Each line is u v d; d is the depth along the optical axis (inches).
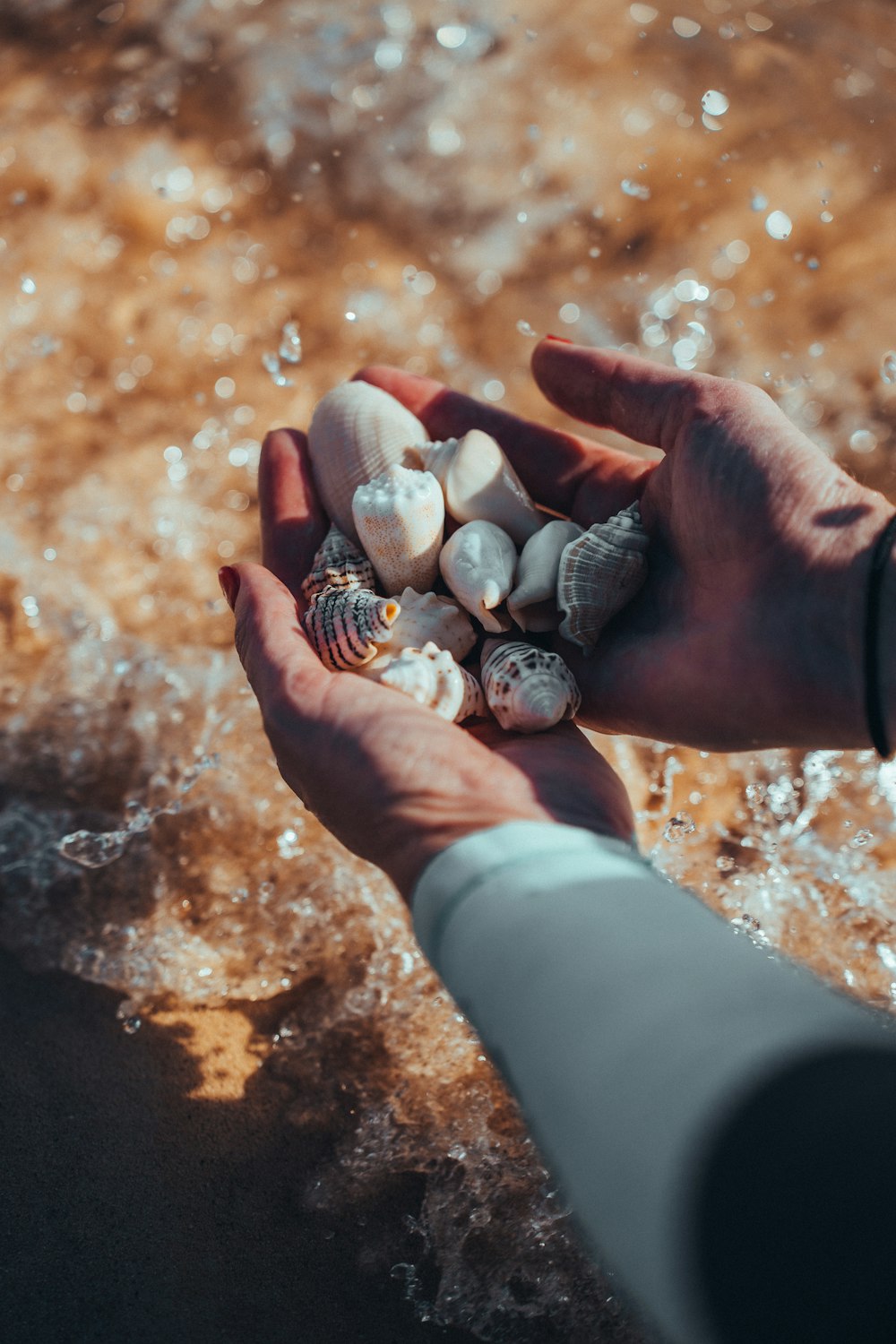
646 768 80.0
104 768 81.5
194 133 119.1
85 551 94.7
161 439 102.2
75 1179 58.1
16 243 113.6
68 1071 63.5
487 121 118.8
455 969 35.6
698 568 52.7
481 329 108.6
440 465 60.1
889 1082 27.2
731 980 30.2
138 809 79.0
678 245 111.1
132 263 113.0
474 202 115.2
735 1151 26.0
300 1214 57.5
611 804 44.7
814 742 49.9
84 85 122.6
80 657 88.4
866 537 46.1
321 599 54.7
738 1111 26.5
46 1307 53.0
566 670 52.6
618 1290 54.5
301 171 117.6
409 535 56.6
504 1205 58.2
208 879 74.9
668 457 55.0
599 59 121.7
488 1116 62.4
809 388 102.0
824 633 46.4
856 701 46.3
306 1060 65.1
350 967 70.2
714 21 125.4
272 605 51.7
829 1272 24.0
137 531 96.3
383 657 53.8
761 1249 24.8
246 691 86.1
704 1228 25.4
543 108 118.9
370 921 72.6
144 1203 57.4
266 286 111.5
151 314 109.8
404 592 57.4
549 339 62.0
